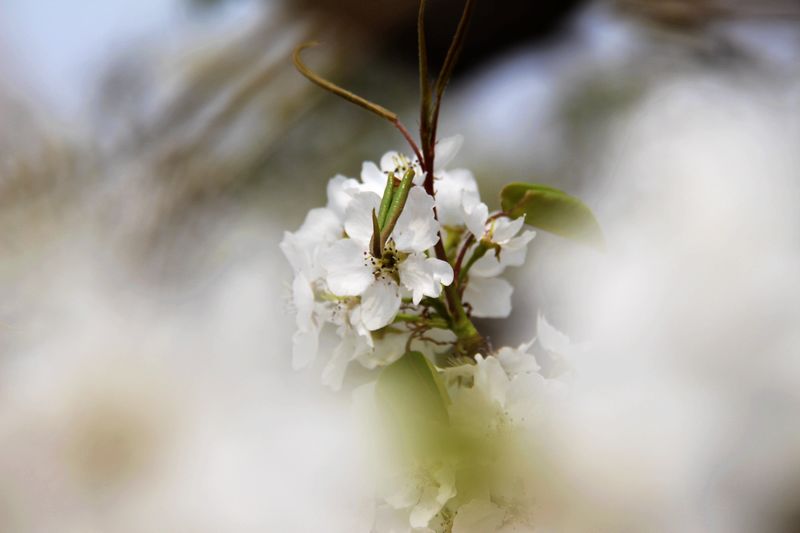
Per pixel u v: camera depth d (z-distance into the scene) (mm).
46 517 623
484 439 619
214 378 646
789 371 599
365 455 626
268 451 628
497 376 625
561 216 668
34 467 624
